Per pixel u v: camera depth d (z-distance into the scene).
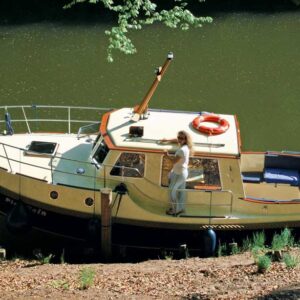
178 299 27.16
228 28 78.12
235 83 65.50
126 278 31.08
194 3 82.06
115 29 47.75
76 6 79.81
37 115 59.03
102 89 63.69
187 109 60.56
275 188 40.53
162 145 36.22
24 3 80.50
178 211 36.94
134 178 36.88
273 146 55.75
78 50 72.88
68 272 32.66
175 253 37.91
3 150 39.69
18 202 37.69
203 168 36.59
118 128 37.41
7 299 27.78
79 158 39.03
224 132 37.22
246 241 37.62
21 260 35.78
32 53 71.94
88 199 36.88
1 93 62.62
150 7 49.12
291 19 80.69
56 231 38.00
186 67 68.56
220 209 37.44
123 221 37.25
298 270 30.05
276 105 61.75
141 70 67.56
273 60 70.69
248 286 28.14
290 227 37.91
